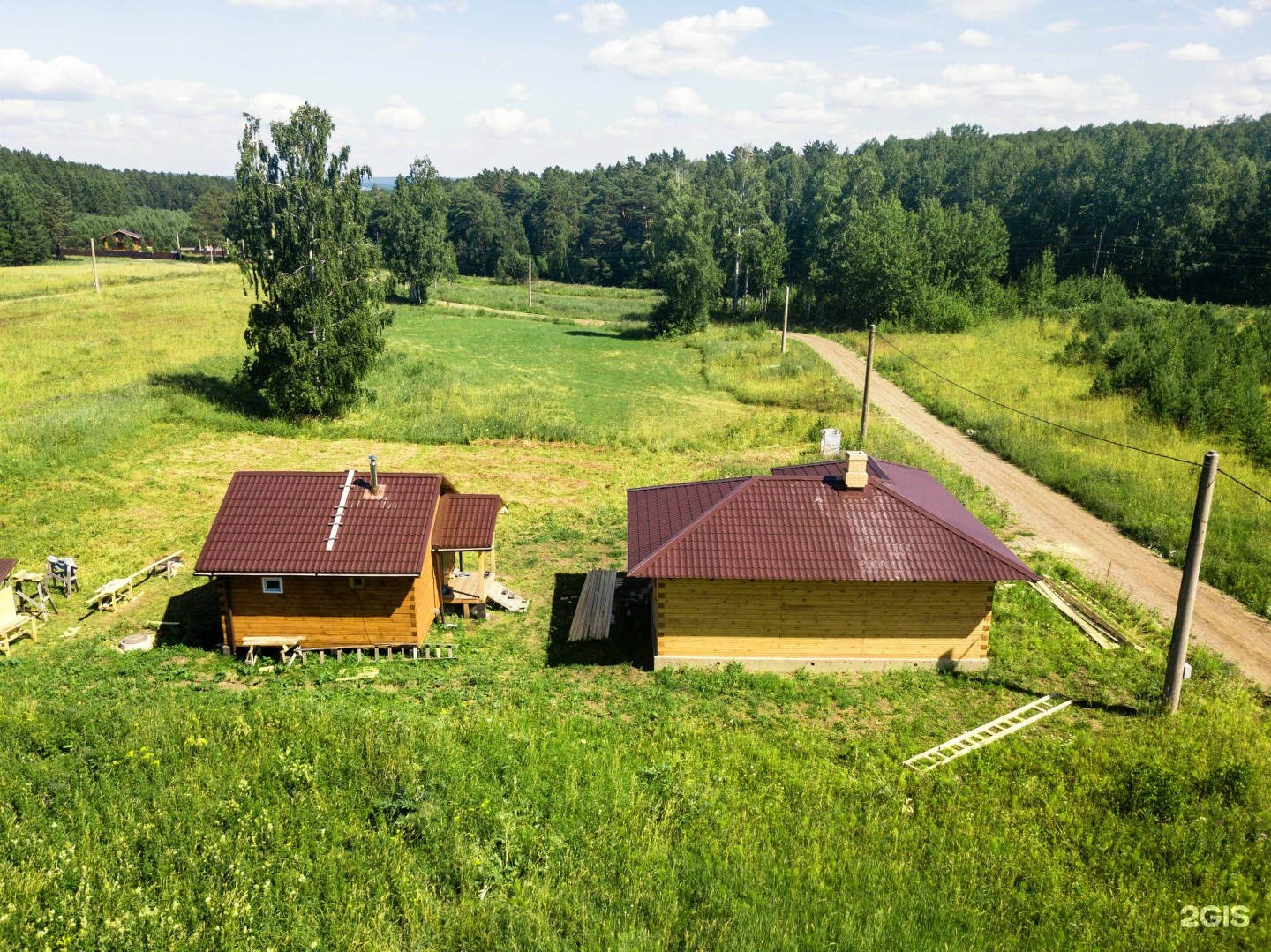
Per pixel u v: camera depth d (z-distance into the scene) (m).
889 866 12.84
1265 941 11.53
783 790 15.17
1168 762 16.05
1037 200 114.12
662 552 19.97
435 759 15.35
